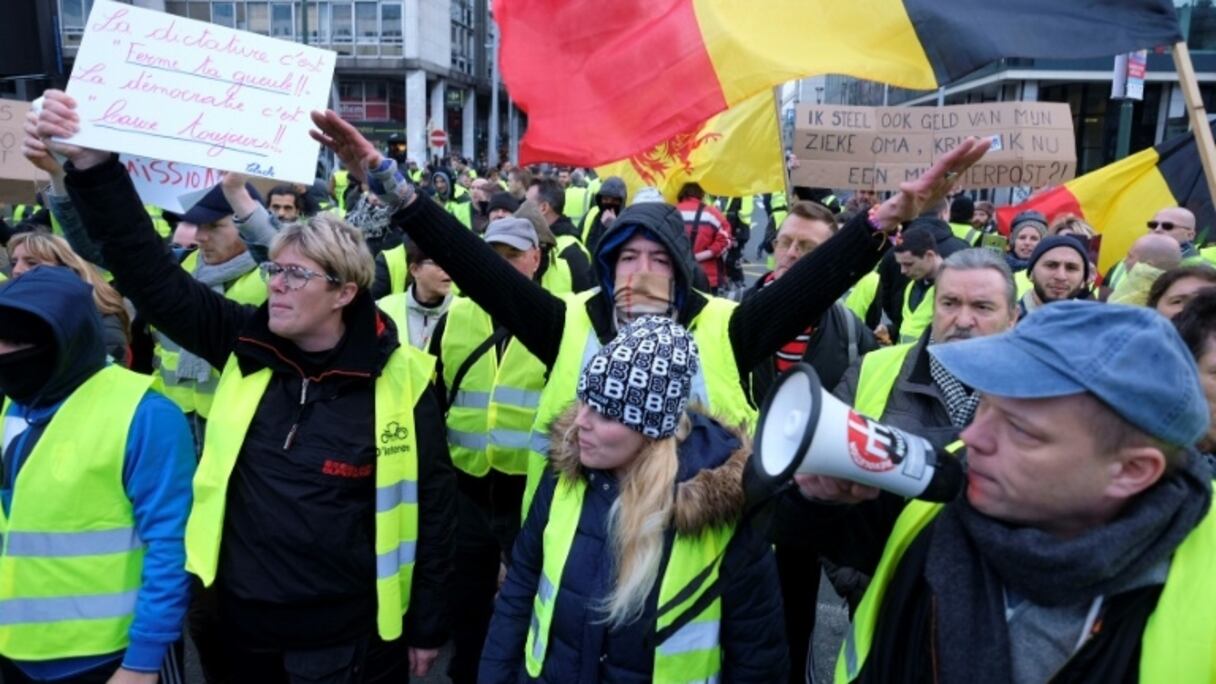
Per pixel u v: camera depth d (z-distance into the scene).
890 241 2.41
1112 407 1.13
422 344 3.98
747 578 1.91
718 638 1.91
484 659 2.14
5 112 4.88
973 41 2.95
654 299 2.39
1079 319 1.20
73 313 2.14
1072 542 1.19
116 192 2.34
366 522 2.40
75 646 2.20
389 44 41.69
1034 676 1.27
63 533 2.17
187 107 2.42
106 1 2.38
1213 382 1.79
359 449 2.36
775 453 1.35
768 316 2.45
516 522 3.66
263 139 2.49
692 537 1.86
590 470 1.99
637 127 3.52
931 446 1.34
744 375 2.54
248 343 2.37
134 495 2.23
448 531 2.58
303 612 2.34
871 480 1.29
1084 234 5.68
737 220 13.32
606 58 3.58
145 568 2.25
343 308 2.42
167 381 3.84
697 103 3.38
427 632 2.54
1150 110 21.25
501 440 3.51
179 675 2.45
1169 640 1.17
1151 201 6.31
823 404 1.27
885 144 6.61
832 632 4.18
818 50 3.20
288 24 40.38
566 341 2.54
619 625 1.87
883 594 1.54
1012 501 1.24
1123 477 1.18
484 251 2.56
